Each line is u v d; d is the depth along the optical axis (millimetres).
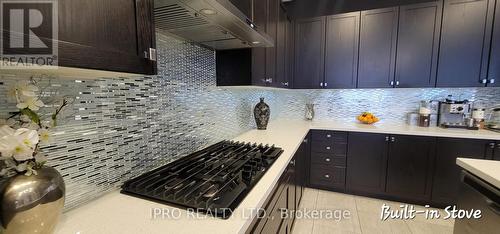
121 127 1037
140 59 699
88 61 548
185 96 1481
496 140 2068
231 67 1829
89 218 790
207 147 1726
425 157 2318
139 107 1128
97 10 568
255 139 2070
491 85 2211
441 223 2090
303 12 3080
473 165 1212
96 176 933
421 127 2535
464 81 2291
